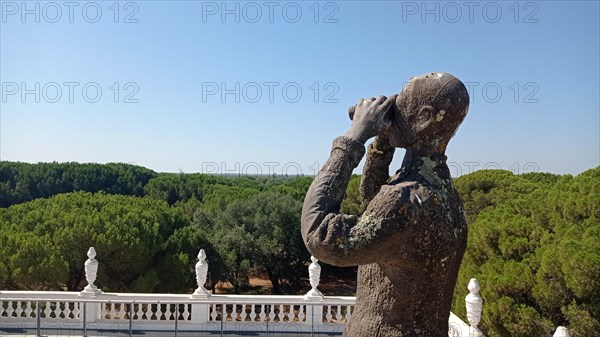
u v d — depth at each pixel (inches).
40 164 2005.4
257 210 1419.8
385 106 122.4
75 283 903.7
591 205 654.5
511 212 823.7
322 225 112.8
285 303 546.9
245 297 554.9
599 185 695.7
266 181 2677.2
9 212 1095.0
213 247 1213.1
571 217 682.8
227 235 1334.9
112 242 876.0
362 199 141.0
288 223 1406.3
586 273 522.6
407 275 119.0
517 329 561.6
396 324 121.1
